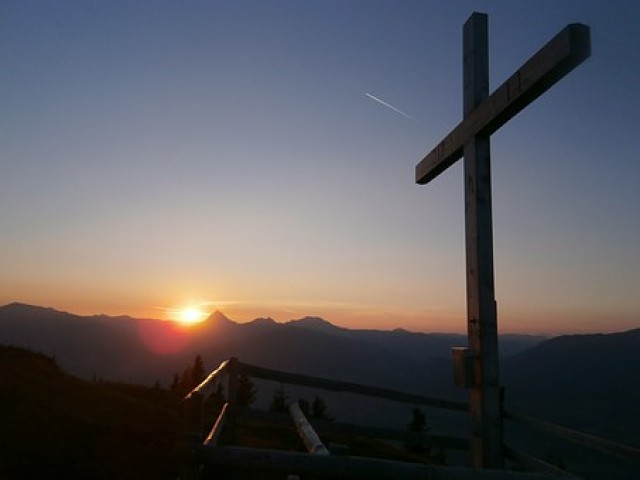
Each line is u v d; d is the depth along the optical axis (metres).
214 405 15.76
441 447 7.16
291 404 7.06
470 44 5.09
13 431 7.71
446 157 5.54
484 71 4.98
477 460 4.45
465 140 5.00
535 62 3.82
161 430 9.10
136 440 8.37
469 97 5.04
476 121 4.75
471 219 4.79
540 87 3.86
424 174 6.31
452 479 2.67
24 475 6.50
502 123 4.50
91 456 7.47
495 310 4.58
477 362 4.51
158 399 13.61
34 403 9.09
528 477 2.63
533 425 4.27
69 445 7.68
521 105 4.15
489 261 4.64
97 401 10.26
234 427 7.24
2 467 6.55
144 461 7.66
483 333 4.52
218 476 5.57
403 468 2.74
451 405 7.16
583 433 3.72
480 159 4.78
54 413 8.85
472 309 4.68
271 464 2.91
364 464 2.77
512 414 4.54
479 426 4.45
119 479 6.92
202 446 3.04
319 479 4.25
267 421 7.49
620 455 3.31
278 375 7.46
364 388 7.33
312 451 3.37
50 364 13.02
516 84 4.07
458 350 4.62
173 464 7.72
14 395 9.27
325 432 7.36
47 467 6.84
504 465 4.38
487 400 4.43
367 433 7.32
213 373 5.44
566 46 3.45
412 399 7.21
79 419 8.87
